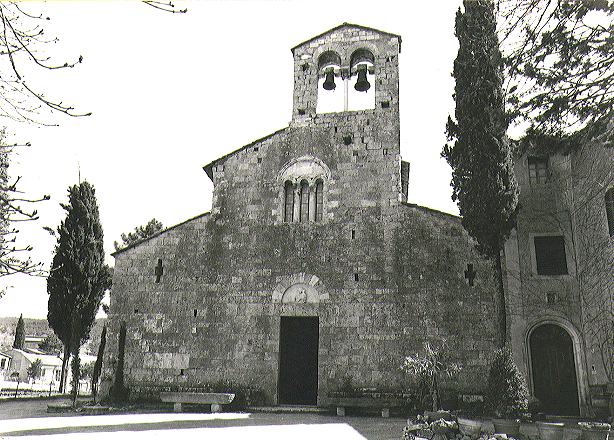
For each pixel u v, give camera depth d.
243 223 23.86
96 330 71.94
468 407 19.59
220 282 23.12
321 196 23.95
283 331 23.20
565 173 21.08
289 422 17.64
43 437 13.99
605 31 8.30
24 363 74.00
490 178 19.30
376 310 21.61
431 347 20.59
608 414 17.23
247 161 24.84
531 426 15.84
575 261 20.19
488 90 19.52
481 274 21.12
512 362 17.41
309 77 25.77
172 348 22.53
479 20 19.64
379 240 22.53
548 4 8.29
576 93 9.05
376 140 24.06
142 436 14.31
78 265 31.88
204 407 21.36
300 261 22.89
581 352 19.25
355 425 17.11
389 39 25.56
